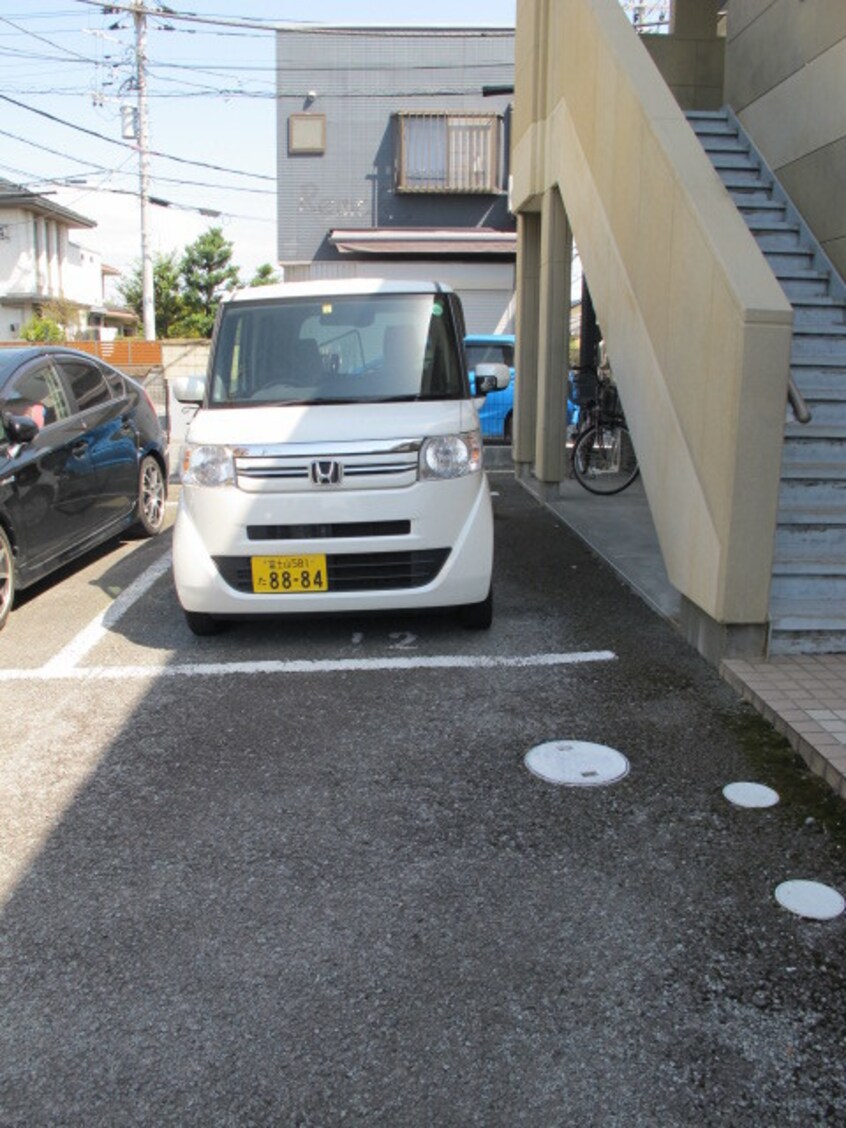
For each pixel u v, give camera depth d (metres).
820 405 5.52
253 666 4.62
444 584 4.67
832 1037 2.19
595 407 9.43
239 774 3.51
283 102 21.14
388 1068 2.11
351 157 21.31
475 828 3.11
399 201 21.48
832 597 4.59
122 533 7.55
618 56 5.76
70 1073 2.11
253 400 5.03
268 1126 1.97
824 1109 1.99
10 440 5.44
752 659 4.36
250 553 4.61
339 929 2.60
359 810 3.23
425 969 2.43
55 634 5.19
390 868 2.89
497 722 3.91
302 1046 2.18
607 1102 2.01
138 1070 2.12
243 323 5.34
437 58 20.83
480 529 4.75
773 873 2.83
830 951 2.48
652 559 6.61
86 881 2.85
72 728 3.93
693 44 9.41
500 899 2.72
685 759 3.56
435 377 5.06
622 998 2.32
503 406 13.57
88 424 6.52
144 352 23.41
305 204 21.50
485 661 4.62
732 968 2.42
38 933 2.60
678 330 4.64
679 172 4.61
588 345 11.23
